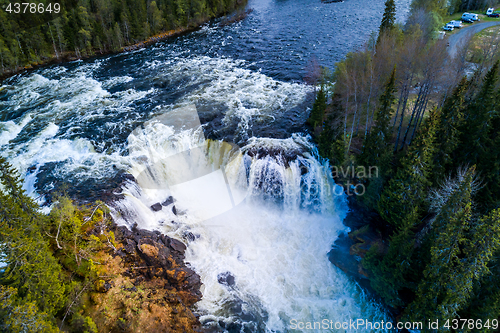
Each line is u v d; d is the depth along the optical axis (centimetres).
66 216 3278
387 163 3959
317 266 3912
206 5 11462
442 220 2873
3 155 4853
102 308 3059
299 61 7631
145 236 3759
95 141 5044
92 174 4388
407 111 5088
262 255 3994
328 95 5734
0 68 7900
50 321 2556
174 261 3619
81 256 3197
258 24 10556
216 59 8138
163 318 3153
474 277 2816
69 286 2967
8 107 6275
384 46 5019
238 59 8031
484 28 7694
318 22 10119
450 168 3869
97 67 8150
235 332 3266
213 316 3359
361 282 3709
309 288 3706
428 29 6475
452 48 6569
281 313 3484
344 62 5488
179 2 10594
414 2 7931
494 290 2811
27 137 5272
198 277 3641
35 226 3039
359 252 3897
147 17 10144
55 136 5253
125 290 3212
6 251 2614
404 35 6088
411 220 3081
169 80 7056
